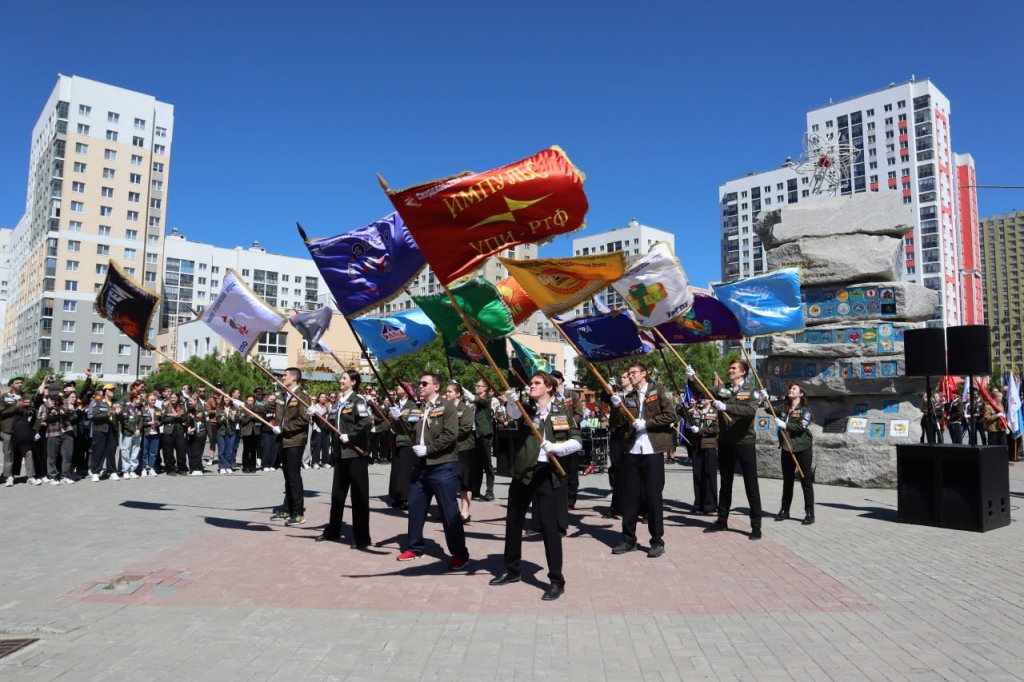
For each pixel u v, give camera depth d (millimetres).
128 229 91688
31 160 102062
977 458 9125
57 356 85812
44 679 4242
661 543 7754
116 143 91188
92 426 15211
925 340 10031
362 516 8047
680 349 39594
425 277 68812
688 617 5504
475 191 6723
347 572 6953
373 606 5789
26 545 8031
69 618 5422
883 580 6664
